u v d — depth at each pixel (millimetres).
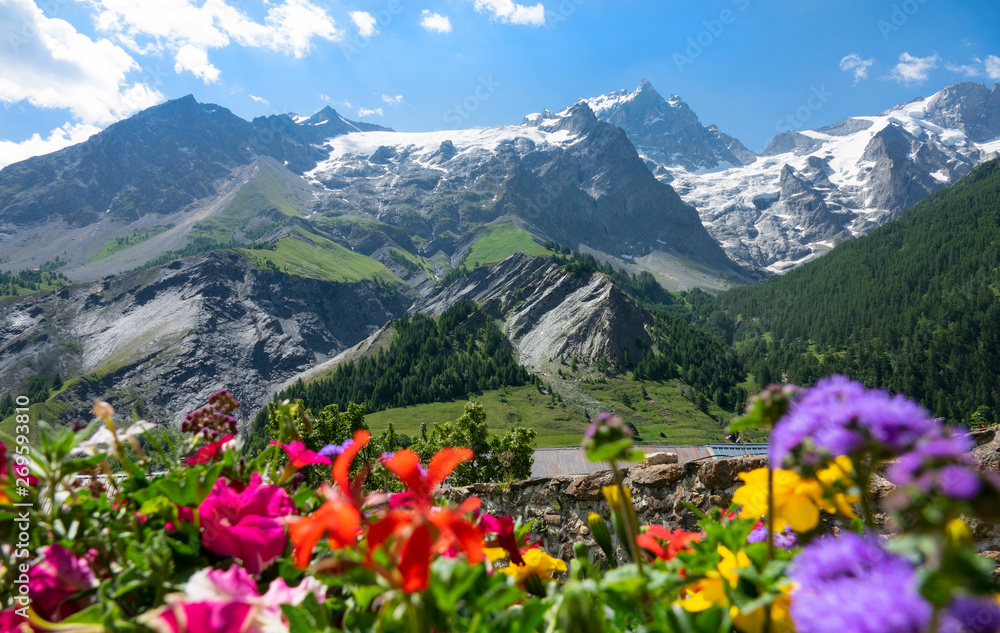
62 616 1346
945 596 570
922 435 742
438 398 161000
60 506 1435
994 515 581
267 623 1157
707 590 1189
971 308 178000
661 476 5492
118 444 1598
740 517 1543
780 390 993
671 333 192000
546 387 164000
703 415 151375
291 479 2006
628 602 1200
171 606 1094
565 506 6059
